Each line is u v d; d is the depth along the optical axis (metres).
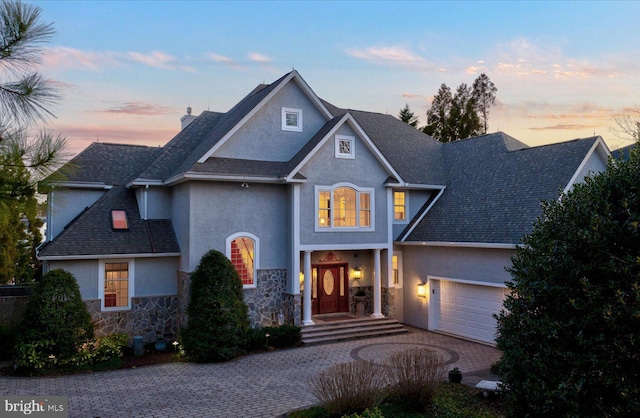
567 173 17.94
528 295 8.02
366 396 9.75
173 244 18.78
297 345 17.75
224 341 15.73
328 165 19.80
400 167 22.89
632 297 6.75
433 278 20.45
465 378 13.38
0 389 12.61
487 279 17.84
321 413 10.21
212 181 18.00
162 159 20.39
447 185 23.19
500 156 22.12
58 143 5.02
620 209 7.35
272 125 19.89
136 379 13.62
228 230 18.23
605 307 6.89
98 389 12.65
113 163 21.94
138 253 17.83
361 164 20.61
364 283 22.45
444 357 16.02
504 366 8.34
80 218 18.45
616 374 6.95
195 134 22.42
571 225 7.77
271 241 19.11
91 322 15.69
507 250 17.05
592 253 7.36
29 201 5.06
